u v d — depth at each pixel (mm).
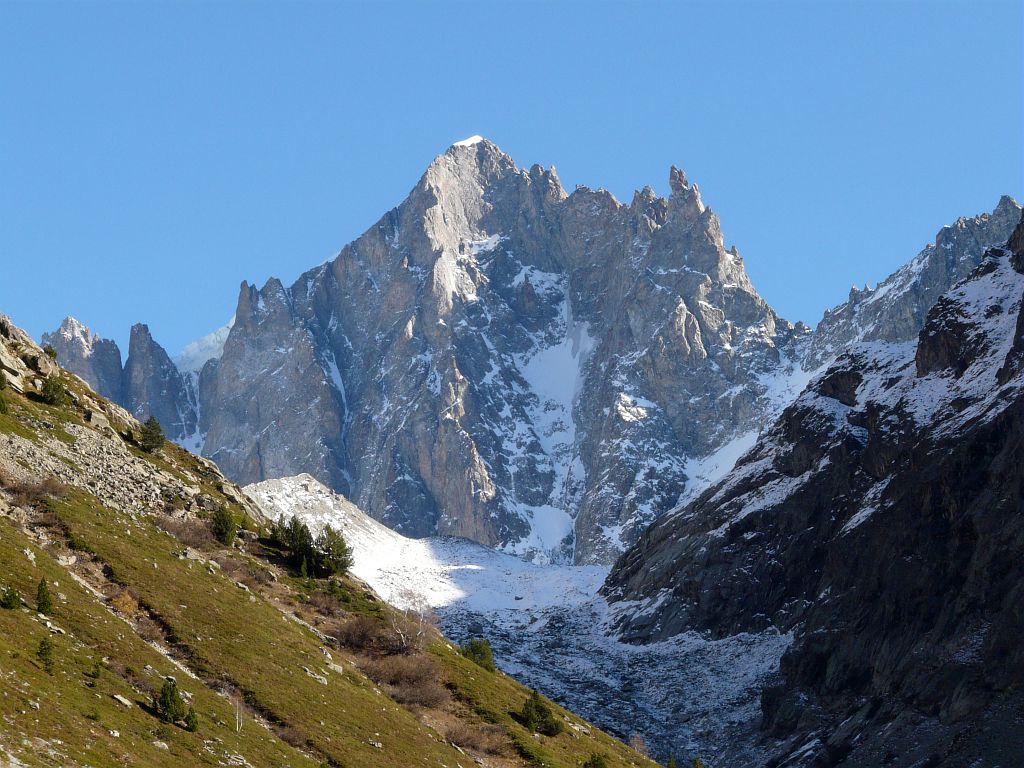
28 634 122375
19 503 158750
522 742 165250
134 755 109438
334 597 181875
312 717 139625
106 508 169375
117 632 134625
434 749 147875
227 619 152750
